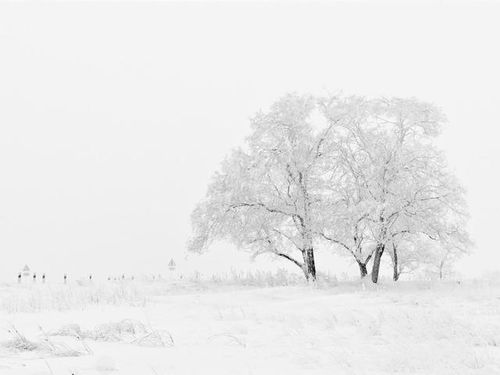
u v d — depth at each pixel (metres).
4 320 11.49
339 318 12.53
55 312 13.17
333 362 7.43
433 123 23.98
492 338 9.38
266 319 12.77
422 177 23.20
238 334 10.31
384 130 24.75
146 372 6.09
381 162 23.52
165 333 10.23
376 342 9.31
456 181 23.12
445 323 10.62
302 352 8.20
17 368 5.95
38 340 8.33
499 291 17.38
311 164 24.81
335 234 24.00
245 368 6.76
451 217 23.33
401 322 10.88
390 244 24.69
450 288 19.33
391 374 6.76
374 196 23.41
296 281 24.45
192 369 6.47
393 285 21.58
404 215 22.92
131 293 17.72
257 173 24.73
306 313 14.13
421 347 8.25
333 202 24.69
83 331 9.59
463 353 7.76
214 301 18.00
